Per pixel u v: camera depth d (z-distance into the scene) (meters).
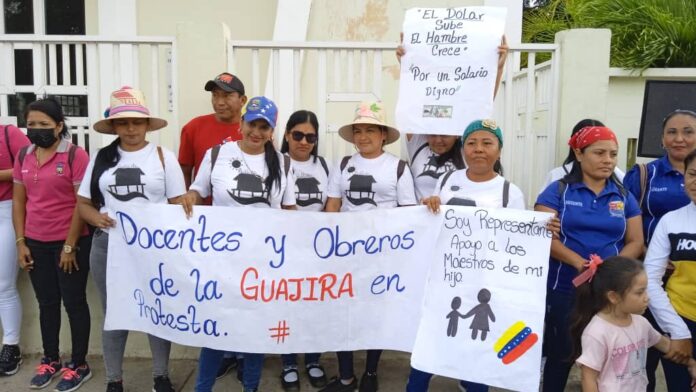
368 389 3.99
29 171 3.95
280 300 3.48
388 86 6.17
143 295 3.51
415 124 3.93
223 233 3.44
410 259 3.45
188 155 4.37
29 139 4.00
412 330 3.45
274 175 3.50
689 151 3.51
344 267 3.50
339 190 3.89
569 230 3.29
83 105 5.35
